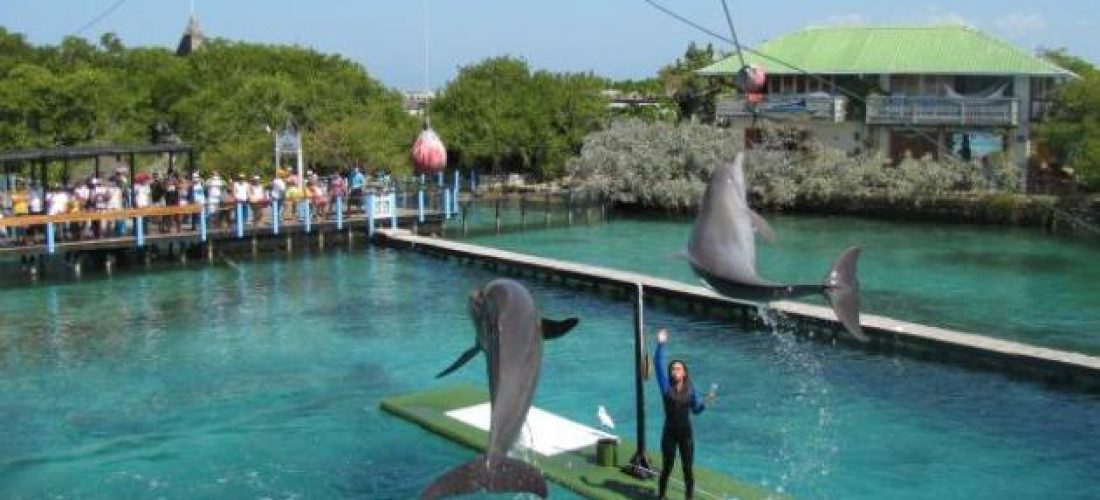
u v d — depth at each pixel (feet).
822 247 128.88
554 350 73.82
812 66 177.78
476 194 182.70
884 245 130.21
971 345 67.15
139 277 103.30
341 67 230.27
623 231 146.10
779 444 52.95
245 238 114.93
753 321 80.38
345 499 46.42
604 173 166.81
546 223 152.56
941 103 163.63
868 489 46.91
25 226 99.66
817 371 67.21
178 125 197.16
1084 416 57.41
